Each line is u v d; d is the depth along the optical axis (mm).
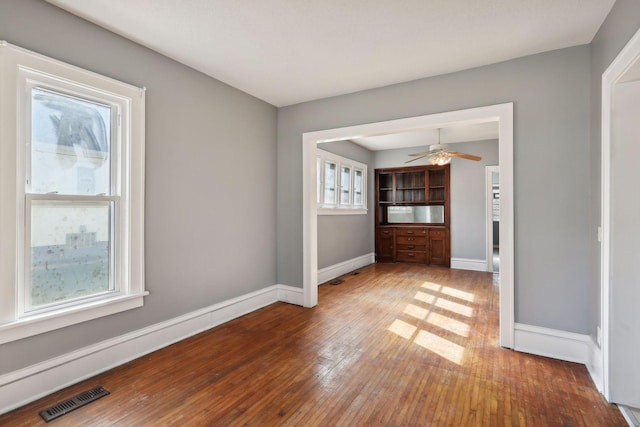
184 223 2998
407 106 3291
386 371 2406
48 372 2088
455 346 2836
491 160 6195
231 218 3512
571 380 2285
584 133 2545
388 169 7180
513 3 2072
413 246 7000
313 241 3992
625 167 1979
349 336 3053
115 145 2473
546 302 2674
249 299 3750
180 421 1845
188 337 3014
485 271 6188
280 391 2145
